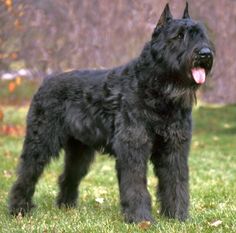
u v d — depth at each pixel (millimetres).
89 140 7023
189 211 6961
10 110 21438
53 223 6547
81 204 8109
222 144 16203
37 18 15852
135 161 6289
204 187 9109
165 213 6645
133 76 6410
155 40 6281
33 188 7391
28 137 7398
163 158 6527
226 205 7523
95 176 10586
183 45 6039
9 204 7367
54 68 15875
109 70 6906
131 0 14609
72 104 7090
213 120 21281
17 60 15906
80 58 15578
